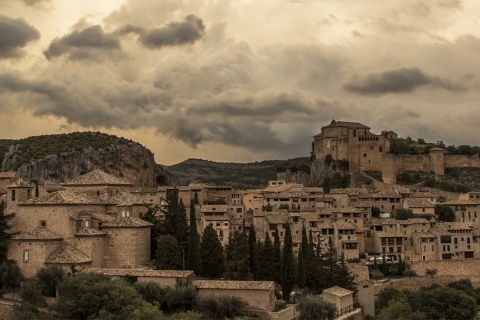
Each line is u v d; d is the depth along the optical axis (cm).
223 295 11650
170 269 13350
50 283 11869
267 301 11769
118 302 10781
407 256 19812
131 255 13325
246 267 13662
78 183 15762
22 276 12544
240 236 13850
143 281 12106
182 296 11669
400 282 17312
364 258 19538
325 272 14988
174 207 14675
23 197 13600
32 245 12594
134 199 15150
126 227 13375
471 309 15262
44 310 11312
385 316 14512
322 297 13812
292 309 12525
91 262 12862
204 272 14225
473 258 19625
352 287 15150
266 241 14325
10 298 11906
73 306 10712
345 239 19188
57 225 13100
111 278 11994
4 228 12975
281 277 13925
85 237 12925
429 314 15150
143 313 10600
